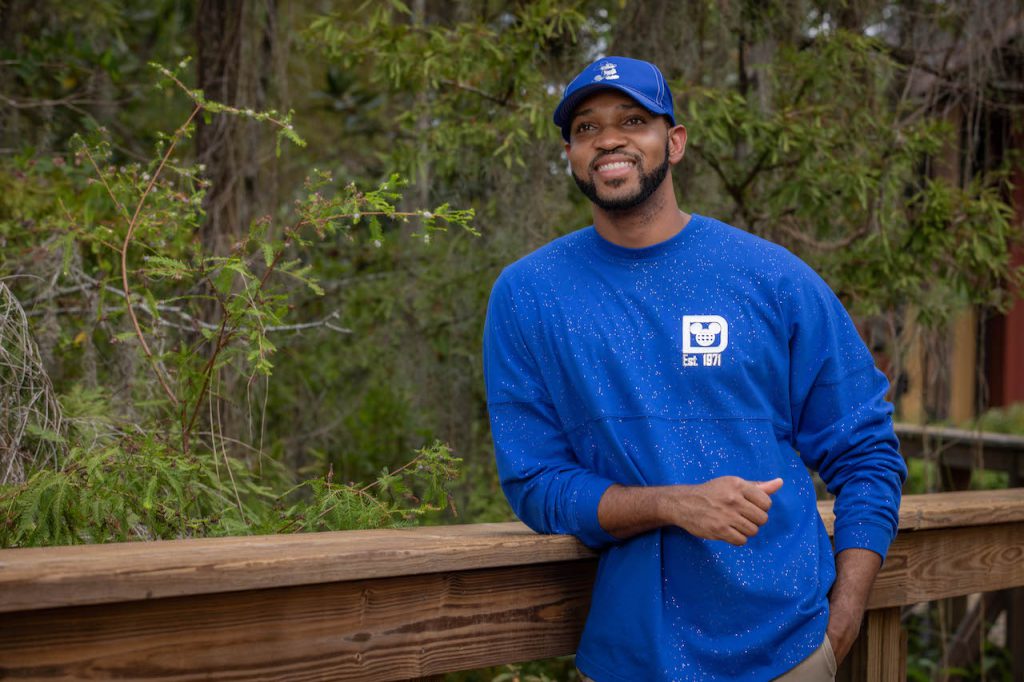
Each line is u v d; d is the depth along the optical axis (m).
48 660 1.33
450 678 4.05
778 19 4.24
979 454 4.91
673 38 4.05
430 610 1.67
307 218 2.31
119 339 2.37
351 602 1.58
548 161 4.25
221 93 4.33
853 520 1.82
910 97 4.96
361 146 6.51
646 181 1.77
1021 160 4.62
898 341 4.52
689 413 1.74
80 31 5.43
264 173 4.58
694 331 1.75
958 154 4.63
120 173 2.53
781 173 4.12
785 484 1.78
